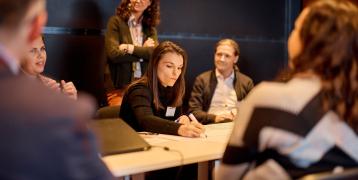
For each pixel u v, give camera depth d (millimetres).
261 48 5027
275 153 1196
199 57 4602
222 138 2068
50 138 768
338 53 1169
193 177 2281
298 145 1164
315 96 1183
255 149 1200
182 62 2473
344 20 1177
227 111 3379
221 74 3773
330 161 1188
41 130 767
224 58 3707
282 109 1175
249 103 1240
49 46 3725
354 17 1189
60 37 3777
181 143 1946
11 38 830
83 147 813
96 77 3996
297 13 5191
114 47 3459
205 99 3750
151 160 1628
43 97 805
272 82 1254
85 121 824
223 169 1271
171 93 2500
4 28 822
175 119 2516
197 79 3814
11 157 752
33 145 759
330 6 1208
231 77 3791
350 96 1188
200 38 4590
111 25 3562
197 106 3729
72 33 3844
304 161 1174
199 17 4562
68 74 3844
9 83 810
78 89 3904
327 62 1183
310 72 1212
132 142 1777
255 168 1231
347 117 1194
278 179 1182
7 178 747
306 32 1207
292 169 1187
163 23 4332
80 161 803
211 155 1748
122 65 3531
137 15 3592
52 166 767
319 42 1185
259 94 1218
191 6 4500
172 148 1838
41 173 761
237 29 4836
